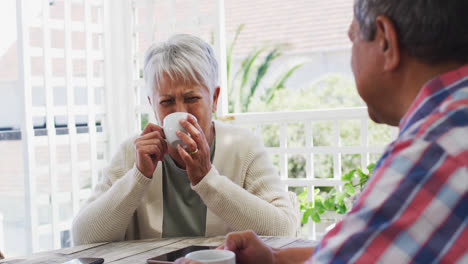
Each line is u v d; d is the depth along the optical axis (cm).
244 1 1273
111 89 321
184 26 315
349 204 281
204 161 132
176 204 151
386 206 55
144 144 135
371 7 64
